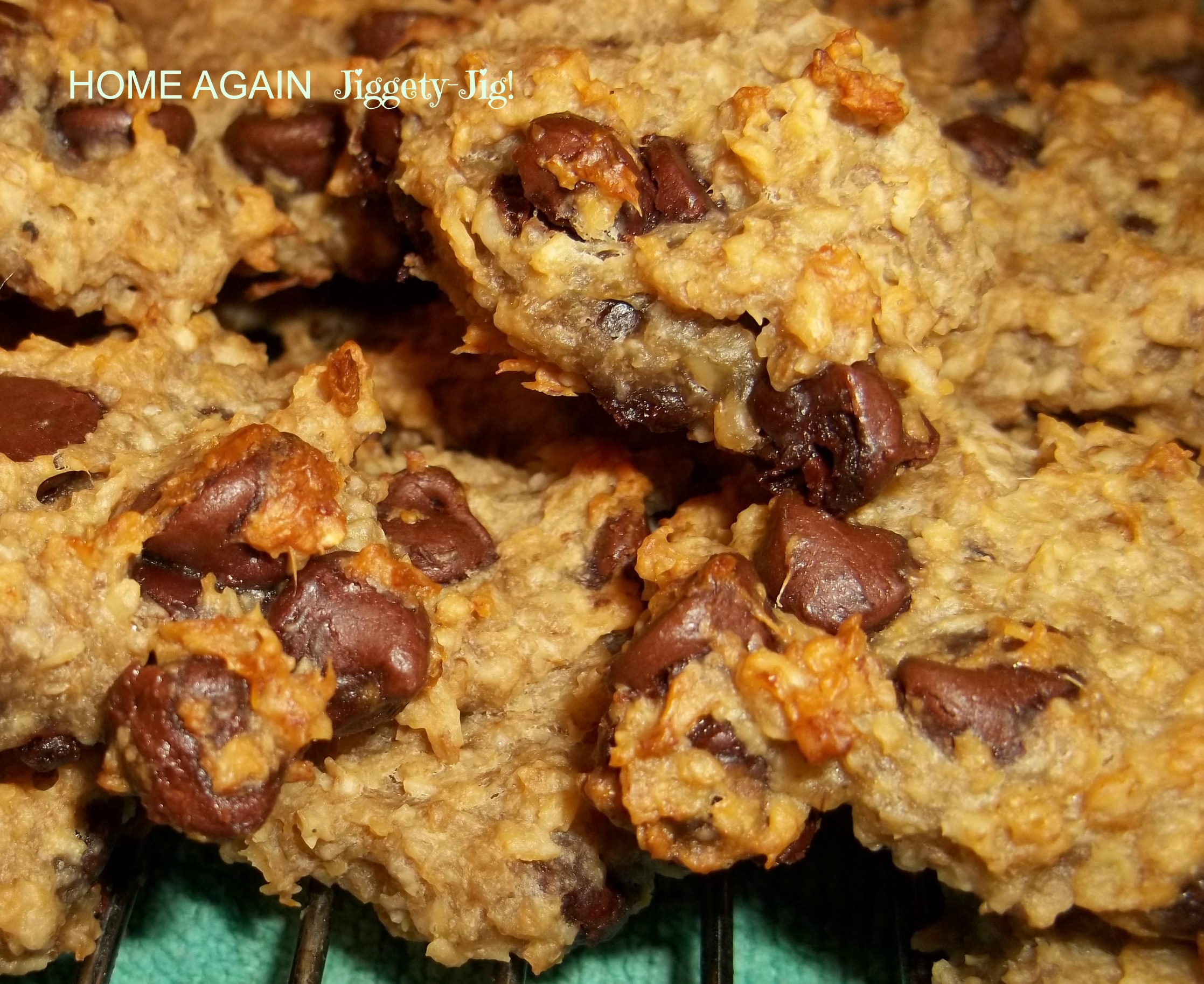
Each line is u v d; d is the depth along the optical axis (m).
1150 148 0.12
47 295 0.11
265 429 0.09
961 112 0.13
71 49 0.11
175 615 0.09
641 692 0.09
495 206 0.10
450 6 0.13
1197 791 0.08
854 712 0.08
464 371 0.12
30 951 0.10
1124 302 0.11
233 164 0.12
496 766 0.10
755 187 0.10
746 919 0.11
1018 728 0.08
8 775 0.10
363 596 0.09
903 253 0.10
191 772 0.08
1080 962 0.09
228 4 0.13
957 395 0.11
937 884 0.11
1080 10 0.14
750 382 0.10
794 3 0.11
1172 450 0.10
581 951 0.11
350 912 0.11
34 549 0.09
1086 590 0.09
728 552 0.09
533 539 0.11
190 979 0.11
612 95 0.10
